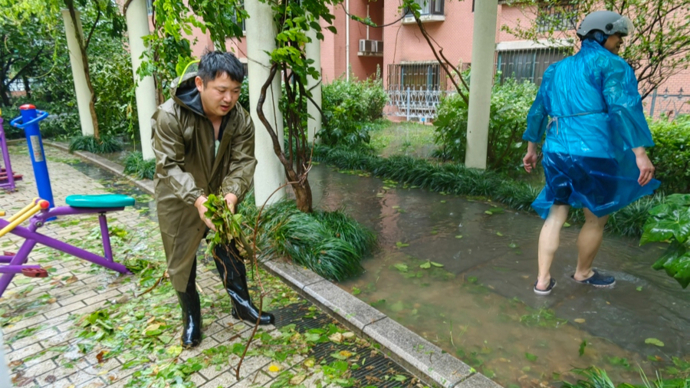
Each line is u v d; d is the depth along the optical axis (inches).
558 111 125.4
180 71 165.2
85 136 399.5
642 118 112.8
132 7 275.7
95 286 141.5
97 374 99.0
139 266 152.7
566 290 136.5
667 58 254.8
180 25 184.4
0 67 493.4
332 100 535.2
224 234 96.0
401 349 103.9
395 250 170.6
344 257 148.6
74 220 205.8
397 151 377.7
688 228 89.6
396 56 663.8
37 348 108.7
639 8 220.1
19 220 125.9
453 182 251.9
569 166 122.0
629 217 181.0
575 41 271.0
